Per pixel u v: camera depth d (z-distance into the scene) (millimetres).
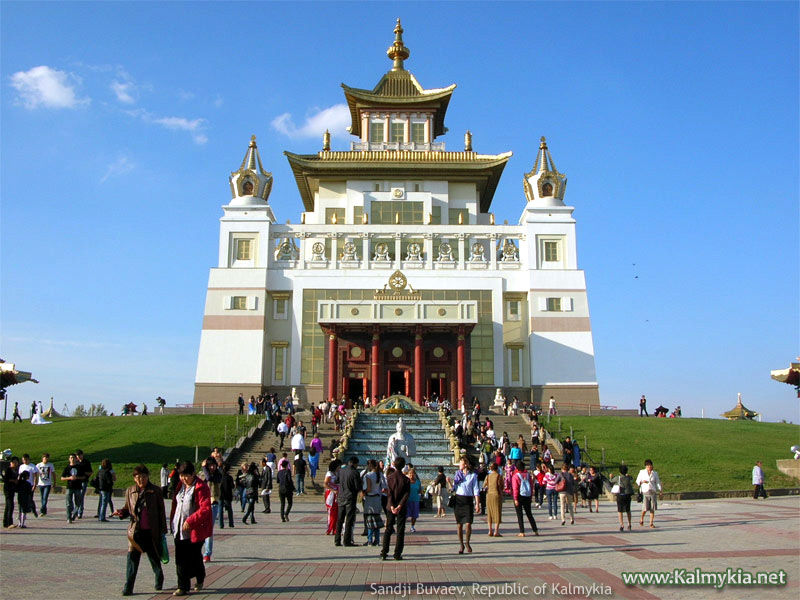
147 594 15445
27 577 17078
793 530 26578
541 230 85688
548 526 29250
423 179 91688
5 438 56844
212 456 28094
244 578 17188
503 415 69375
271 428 59562
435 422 58125
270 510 35906
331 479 25688
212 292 82688
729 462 49875
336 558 20391
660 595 15461
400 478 20391
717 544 22953
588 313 82812
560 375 81000
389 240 85938
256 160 89188
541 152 89938
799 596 15297
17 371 42500
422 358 75688
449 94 96188
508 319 84125
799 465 46656
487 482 26312
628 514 27109
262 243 84562
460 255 85250
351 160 90250
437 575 17609
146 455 50031
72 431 58281
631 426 62031
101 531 26547
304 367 81188
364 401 74125
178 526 15492
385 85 100312
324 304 75875
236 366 80375
